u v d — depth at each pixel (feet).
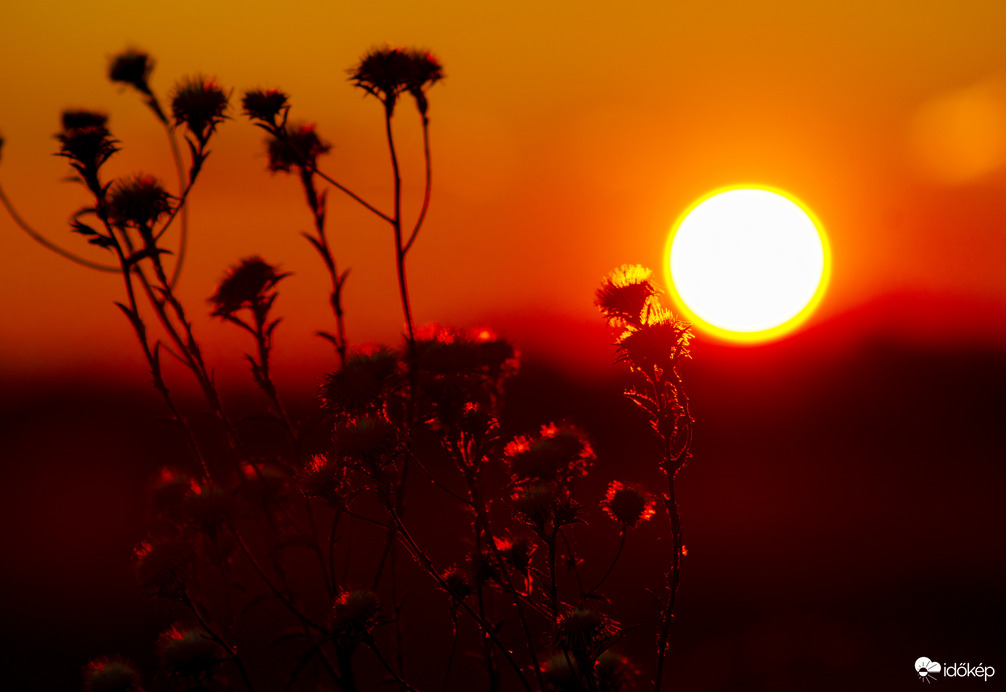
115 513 94.17
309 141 27.81
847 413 110.01
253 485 27.09
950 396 112.06
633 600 63.41
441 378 20.61
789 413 108.88
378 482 19.48
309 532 26.89
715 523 81.41
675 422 20.39
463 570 22.61
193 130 23.70
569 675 19.65
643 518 20.90
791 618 58.44
